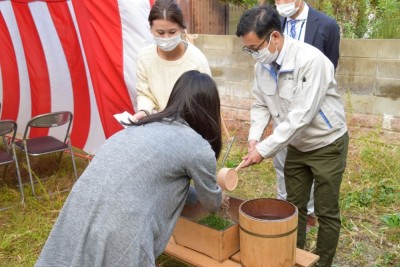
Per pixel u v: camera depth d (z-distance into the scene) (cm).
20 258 304
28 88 475
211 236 198
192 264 201
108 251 162
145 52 284
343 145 241
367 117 462
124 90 359
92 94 422
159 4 252
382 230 324
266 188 403
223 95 564
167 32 255
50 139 440
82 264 167
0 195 405
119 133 182
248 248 187
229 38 538
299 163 252
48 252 173
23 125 503
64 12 388
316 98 220
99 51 349
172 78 278
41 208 375
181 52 277
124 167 166
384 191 376
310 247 306
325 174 240
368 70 450
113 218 161
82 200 169
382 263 288
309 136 237
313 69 218
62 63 430
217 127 180
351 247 308
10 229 343
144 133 172
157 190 168
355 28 516
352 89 465
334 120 235
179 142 168
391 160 412
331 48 315
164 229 175
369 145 439
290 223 183
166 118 177
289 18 322
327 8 507
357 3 511
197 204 222
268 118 267
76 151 510
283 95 235
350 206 360
